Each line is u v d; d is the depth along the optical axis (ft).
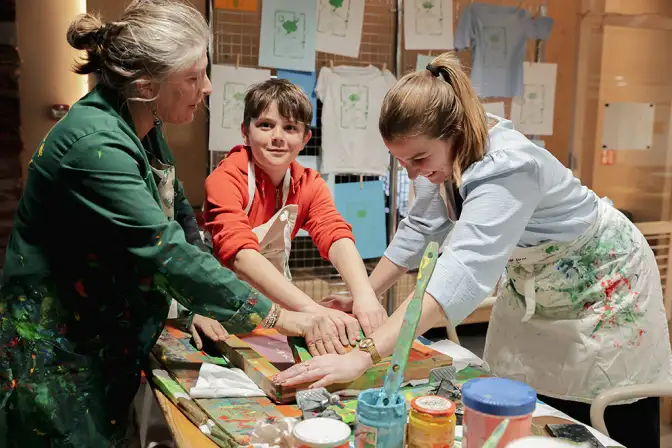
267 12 9.78
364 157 10.62
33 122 10.04
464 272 3.75
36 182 3.70
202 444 3.33
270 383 3.77
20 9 9.73
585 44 11.68
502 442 2.77
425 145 3.84
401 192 11.13
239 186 5.22
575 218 4.59
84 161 3.54
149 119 4.02
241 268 4.77
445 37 10.90
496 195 3.86
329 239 5.41
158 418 4.93
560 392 5.01
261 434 3.15
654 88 11.96
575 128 11.95
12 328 3.84
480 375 4.28
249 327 3.90
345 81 10.36
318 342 4.09
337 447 2.72
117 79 3.74
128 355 3.99
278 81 5.26
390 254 5.37
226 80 9.71
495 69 11.31
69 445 3.86
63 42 10.03
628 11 12.26
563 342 4.94
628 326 4.86
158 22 3.65
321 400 3.53
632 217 12.21
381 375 3.96
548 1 12.49
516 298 5.23
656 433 5.20
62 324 3.82
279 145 5.17
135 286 3.87
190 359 4.43
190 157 10.34
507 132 4.15
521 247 4.69
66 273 3.81
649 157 12.07
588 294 4.82
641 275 4.92
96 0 9.48
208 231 5.25
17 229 3.87
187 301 3.80
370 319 4.57
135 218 3.58
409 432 3.06
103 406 3.95
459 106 3.87
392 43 10.93
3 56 9.59
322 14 10.07
